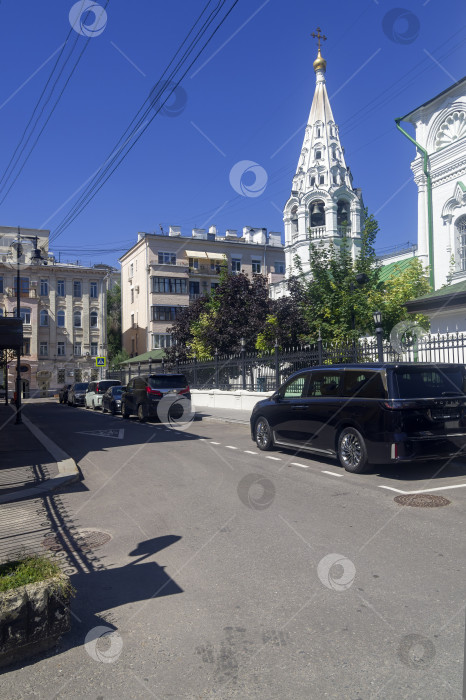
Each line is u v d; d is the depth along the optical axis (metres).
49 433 16.53
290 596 4.00
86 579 4.54
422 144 21.36
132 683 3.00
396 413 7.68
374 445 7.88
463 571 4.34
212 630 3.55
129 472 9.43
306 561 4.70
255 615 3.73
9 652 3.23
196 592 4.16
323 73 32.78
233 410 20.61
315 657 3.17
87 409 30.67
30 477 8.84
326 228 31.45
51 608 3.41
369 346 13.52
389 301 19.16
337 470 8.68
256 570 4.54
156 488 7.99
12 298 51.84
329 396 9.01
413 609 3.71
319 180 31.94
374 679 2.93
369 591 4.03
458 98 20.02
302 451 10.01
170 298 51.19
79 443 13.82
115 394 24.47
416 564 4.51
